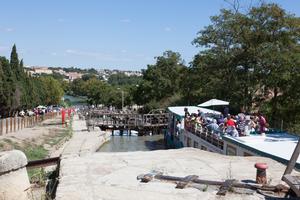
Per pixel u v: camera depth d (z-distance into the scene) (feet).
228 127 79.36
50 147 126.72
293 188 26.58
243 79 151.43
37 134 145.38
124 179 32.99
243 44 152.05
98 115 245.65
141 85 291.58
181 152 45.14
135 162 39.52
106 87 467.93
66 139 154.61
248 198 27.91
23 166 23.97
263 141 70.18
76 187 30.50
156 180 32.63
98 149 156.97
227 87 157.79
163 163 39.11
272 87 144.97
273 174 34.55
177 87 277.23
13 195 23.20
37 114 223.92
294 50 145.38
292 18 145.18
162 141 185.47
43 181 38.45
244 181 32.12
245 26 150.61
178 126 133.59
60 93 451.94
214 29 161.99
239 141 70.13
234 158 41.93
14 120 142.20
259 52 143.84
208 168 37.06
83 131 193.06
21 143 115.14
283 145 64.85
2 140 110.73
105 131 202.80
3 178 22.91
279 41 145.59
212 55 162.91
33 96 260.62
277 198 27.89
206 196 28.45
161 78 277.64
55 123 209.97
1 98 179.11
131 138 200.03
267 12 145.69
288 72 134.92
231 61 156.97
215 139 86.99
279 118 137.69
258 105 153.17
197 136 104.88
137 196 28.45
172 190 29.89
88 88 552.00
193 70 180.55
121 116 224.12
